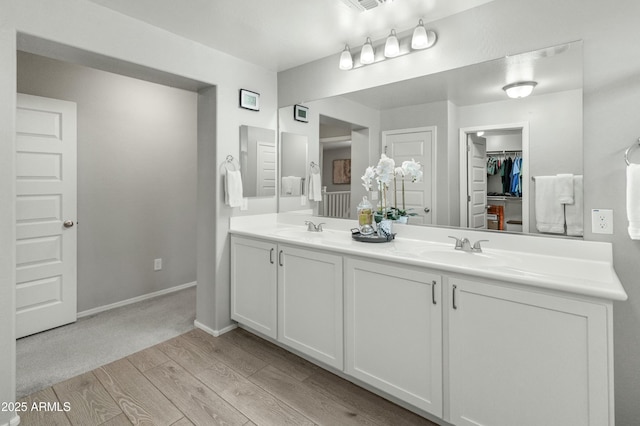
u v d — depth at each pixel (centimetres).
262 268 248
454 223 205
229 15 207
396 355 174
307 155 283
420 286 164
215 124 263
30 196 264
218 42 246
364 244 207
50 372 213
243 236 262
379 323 180
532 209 177
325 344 207
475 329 148
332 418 174
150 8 200
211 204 271
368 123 243
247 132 282
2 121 161
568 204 166
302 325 220
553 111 169
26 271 263
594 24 157
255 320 255
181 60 237
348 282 193
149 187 354
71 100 291
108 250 322
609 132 155
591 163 160
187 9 201
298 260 221
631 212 145
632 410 152
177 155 379
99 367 220
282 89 301
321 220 276
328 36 233
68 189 284
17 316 258
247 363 227
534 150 176
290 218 300
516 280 134
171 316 309
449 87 204
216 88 260
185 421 170
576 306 125
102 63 212
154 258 360
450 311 155
